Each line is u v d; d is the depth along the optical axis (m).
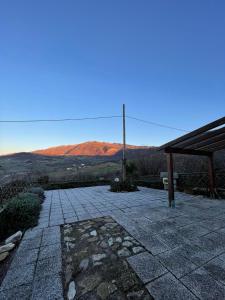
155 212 4.38
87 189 10.21
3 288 1.78
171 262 2.11
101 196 7.32
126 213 4.38
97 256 2.35
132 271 1.97
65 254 2.46
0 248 2.59
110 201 6.08
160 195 7.16
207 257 2.20
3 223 3.52
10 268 2.12
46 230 3.42
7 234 3.27
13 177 8.68
